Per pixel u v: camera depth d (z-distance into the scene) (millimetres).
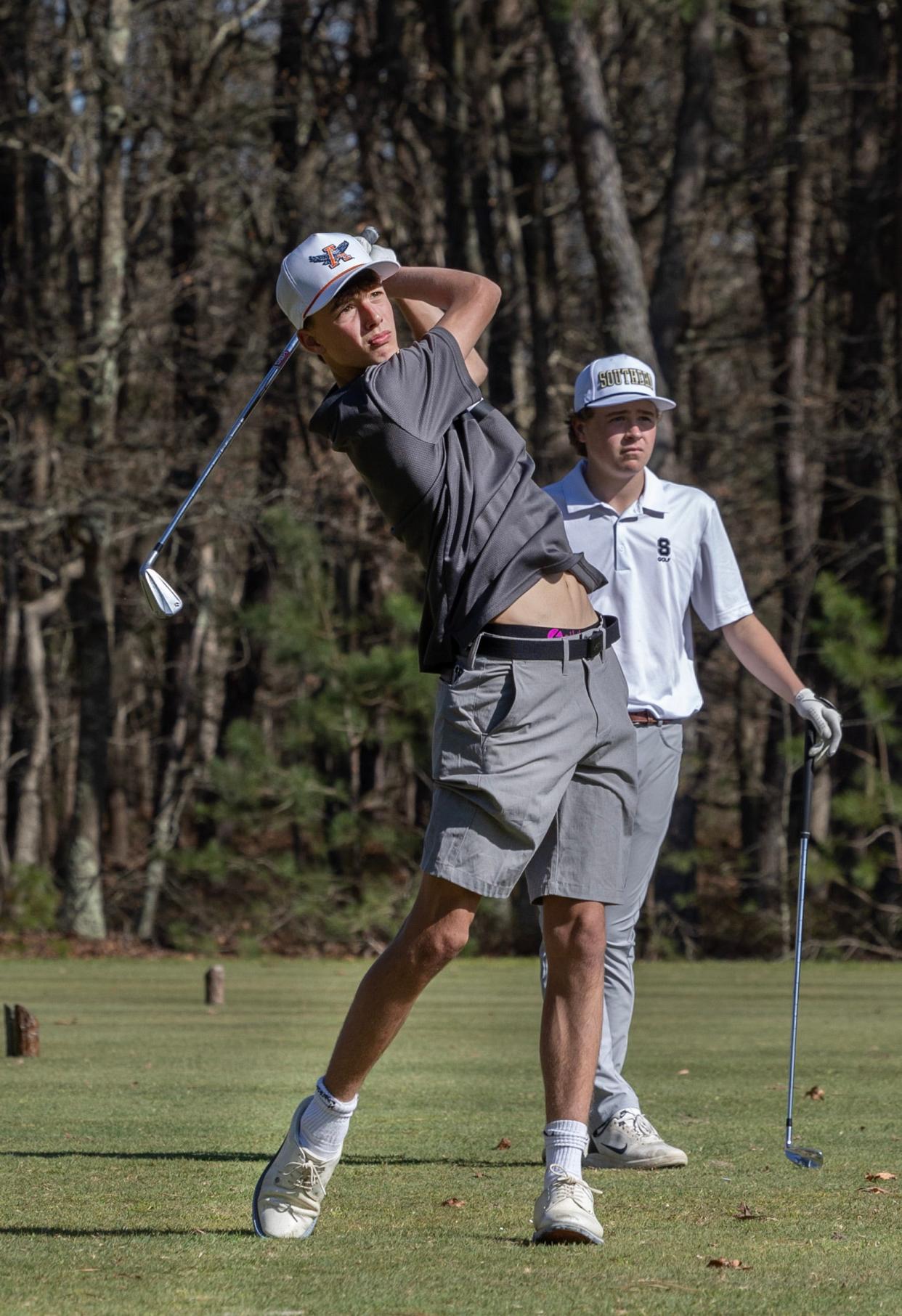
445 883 10305
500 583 10305
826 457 71125
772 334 75000
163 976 43531
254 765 57938
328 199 75500
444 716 10391
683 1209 11414
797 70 72250
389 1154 14094
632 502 15195
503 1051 24078
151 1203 11453
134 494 64312
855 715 67500
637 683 14859
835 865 54000
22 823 76938
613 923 14211
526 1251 9844
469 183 69188
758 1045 24672
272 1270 9266
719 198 74562
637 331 56688
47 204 72875
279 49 75625
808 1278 9125
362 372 10844
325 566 61500
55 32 71562
